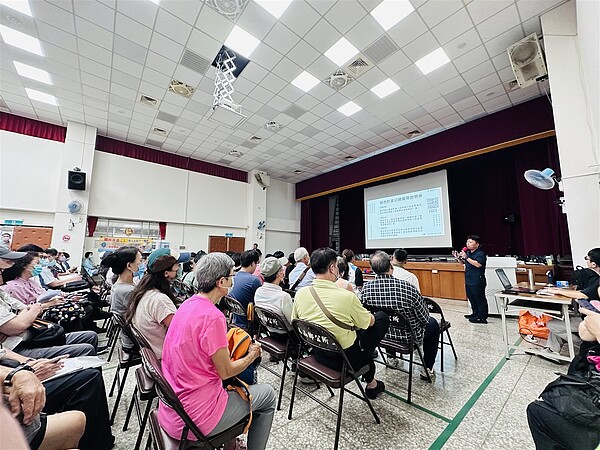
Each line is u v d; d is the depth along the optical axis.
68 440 0.95
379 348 2.33
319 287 1.57
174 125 5.66
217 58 3.67
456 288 5.41
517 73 3.47
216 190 8.02
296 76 4.04
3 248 1.63
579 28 2.56
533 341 2.52
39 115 5.25
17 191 5.14
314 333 1.45
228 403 0.99
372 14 2.97
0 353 1.22
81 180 5.50
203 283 1.06
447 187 6.20
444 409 1.65
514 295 2.42
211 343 0.92
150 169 6.82
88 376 1.28
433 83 4.16
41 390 0.91
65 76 4.08
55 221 5.38
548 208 4.64
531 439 1.37
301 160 7.68
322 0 2.81
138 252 2.10
